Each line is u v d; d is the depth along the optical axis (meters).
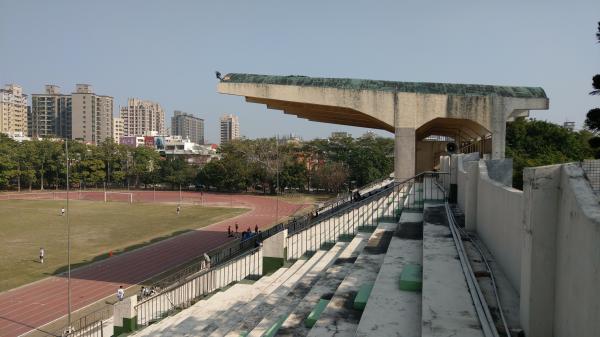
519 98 18.69
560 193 4.49
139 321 13.59
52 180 88.75
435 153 34.16
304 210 53.81
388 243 10.47
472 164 9.73
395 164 19.02
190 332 10.09
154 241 34.84
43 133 151.38
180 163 91.88
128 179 93.62
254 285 12.12
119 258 29.20
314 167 79.19
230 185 78.19
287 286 10.91
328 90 18.84
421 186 19.05
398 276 7.29
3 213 50.62
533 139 40.59
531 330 4.67
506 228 6.73
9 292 22.22
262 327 7.75
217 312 11.02
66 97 149.62
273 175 72.94
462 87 19.70
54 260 28.58
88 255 30.02
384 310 5.88
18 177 82.88
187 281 14.61
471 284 6.02
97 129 149.75
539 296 4.64
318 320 6.23
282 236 13.54
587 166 5.59
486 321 4.84
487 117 18.73
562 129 41.25
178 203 63.56
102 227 41.50
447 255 7.66
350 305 6.77
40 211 52.91
